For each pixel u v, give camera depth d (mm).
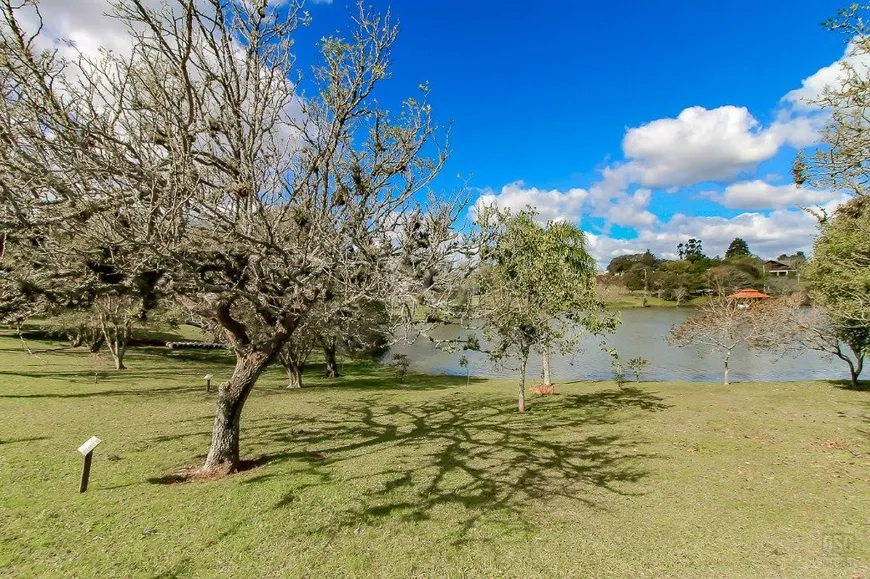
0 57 4848
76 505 6691
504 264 13914
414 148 7891
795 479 7980
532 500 7148
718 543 5773
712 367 25859
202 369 24016
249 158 6711
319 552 5551
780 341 19312
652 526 6254
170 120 5984
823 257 13883
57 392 15391
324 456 9453
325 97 7453
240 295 7168
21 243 5289
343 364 31250
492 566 5273
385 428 12133
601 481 7988
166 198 5523
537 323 13742
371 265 7293
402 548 5660
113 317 18531
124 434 10594
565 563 5332
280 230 7910
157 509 6629
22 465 8273
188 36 5684
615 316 17844
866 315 10125
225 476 8055
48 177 4586
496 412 14312
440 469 8617
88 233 5543
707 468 8625
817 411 13453
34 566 5117
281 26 7004
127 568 5137
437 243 7809
